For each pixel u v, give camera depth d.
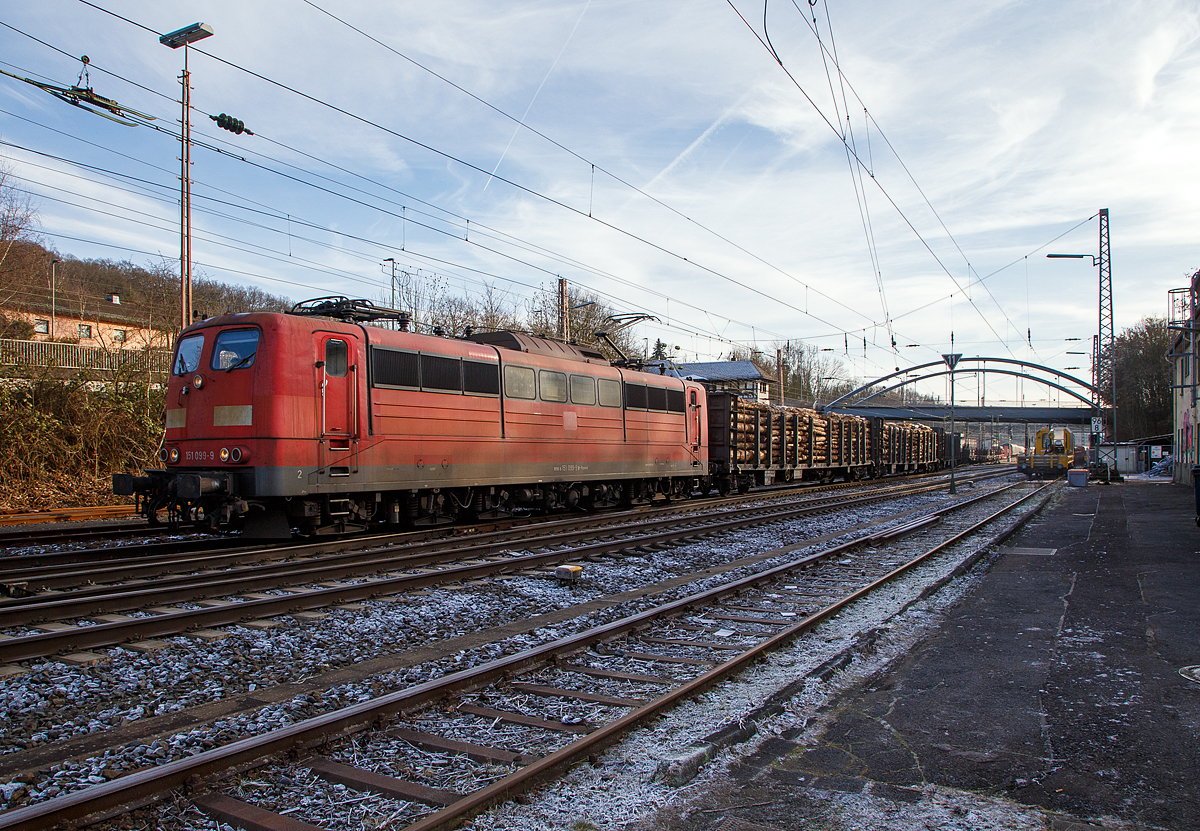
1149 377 63.59
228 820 3.57
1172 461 46.38
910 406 90.19
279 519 11.51
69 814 3.38
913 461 50.56
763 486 30.09
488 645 6.79
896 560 12.07
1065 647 6.77
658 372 24.22
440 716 4.96
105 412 22.11
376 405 12.35
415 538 13.36
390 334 12.77
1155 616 7.86
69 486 20.78
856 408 84.00
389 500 13.28
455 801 3.76
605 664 6.28
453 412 13.80
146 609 7.77
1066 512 20.91
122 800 3.56
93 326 36.34
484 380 14.57
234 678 5.80
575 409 17.06
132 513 19.17
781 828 3.56
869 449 41.28
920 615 8.09
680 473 21.45
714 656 6.56
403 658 6.47
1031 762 4.31
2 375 20.39
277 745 4.15
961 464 74.31
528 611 8.32
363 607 7.98
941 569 11.02
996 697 5.46
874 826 3.57
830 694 5.54
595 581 9.95
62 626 7.05
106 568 9.49
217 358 11.38
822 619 7.69
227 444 11.09
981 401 85.94
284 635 6.88
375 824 3.57
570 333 40.09
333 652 6.53
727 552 12.84
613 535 14.08
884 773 4.18
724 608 8.46
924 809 3.74
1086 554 12.38
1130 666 6.15
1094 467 41.84
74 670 5.86
